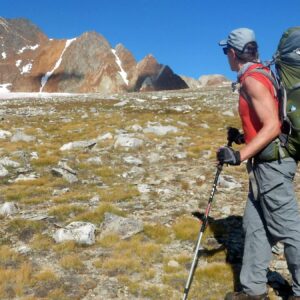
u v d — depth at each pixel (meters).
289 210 6.12
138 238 9.29
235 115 36.41
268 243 6.52
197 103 47.47
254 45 6.22
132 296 7.15
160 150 19.28
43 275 7.59
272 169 6.06
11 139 22.41
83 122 30.98
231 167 15.88
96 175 15.25
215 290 7.25
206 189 13.12
